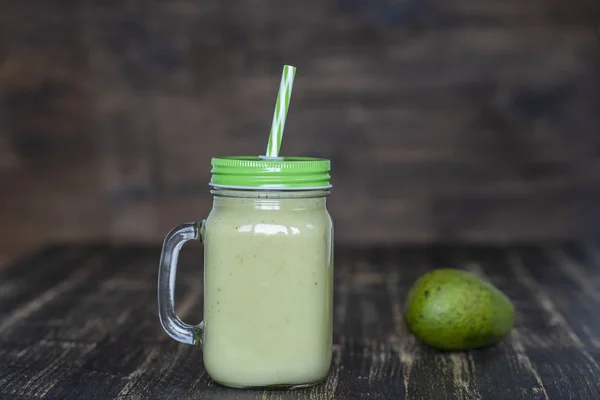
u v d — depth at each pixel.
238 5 2.45
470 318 1.21
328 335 1.08
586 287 1.73
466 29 2.43
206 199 2.53
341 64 2.45
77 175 2.55
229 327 1.05
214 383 1.11
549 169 2.47
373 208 2.50
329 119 2.47
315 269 1.04
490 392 1.09
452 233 2.50
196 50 2.47
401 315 1.49
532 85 2.44
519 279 1.81
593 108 2.44
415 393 1.08
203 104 2.49
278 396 1.06
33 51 2.50
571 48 2.43
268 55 2.46
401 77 2.45
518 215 2.48
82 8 2.48
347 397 1.06
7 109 2.53
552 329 1.40
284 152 2.48
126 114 2.51
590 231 2.48
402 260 2.04
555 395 1.08
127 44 2.48
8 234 2.58
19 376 1.15
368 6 2.43
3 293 1.66
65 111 2.53
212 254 1.05
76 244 2.29
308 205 1.05
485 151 2.47
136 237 2.56
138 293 1.67
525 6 2.42
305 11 2.44
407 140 2.47
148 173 2.53
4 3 2.48
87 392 1.08
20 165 2.55
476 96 2.45
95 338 1.34
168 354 1.25
